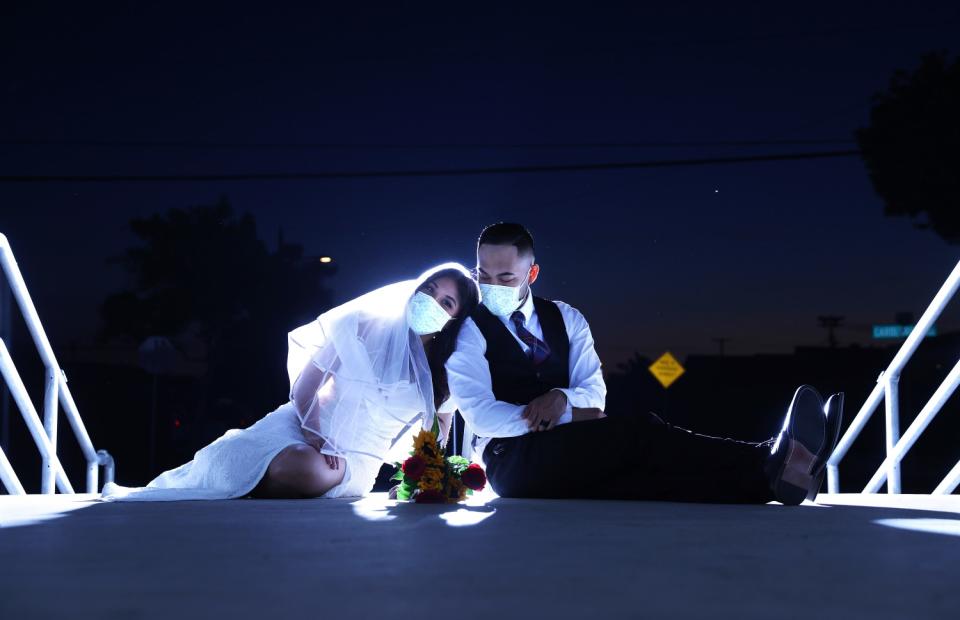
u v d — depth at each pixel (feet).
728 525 10.27
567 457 14.28
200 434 106.93
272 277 134.21
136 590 6.21
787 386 146.72
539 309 16.16
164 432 106.63
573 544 8.52
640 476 14.01
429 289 15.89
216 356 133.28
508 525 10.25
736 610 5.60
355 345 16.01
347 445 16.02
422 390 16.17
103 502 14.71
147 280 134.00
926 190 70.74
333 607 5.66
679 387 159.43
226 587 6.31
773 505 13.44
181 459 105.29
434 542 8.66
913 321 107.96
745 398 142.82
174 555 7.79
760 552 8.05
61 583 6.47
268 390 133.39
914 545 8.55
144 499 15.23
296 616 5.42
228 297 133.69
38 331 19.06
